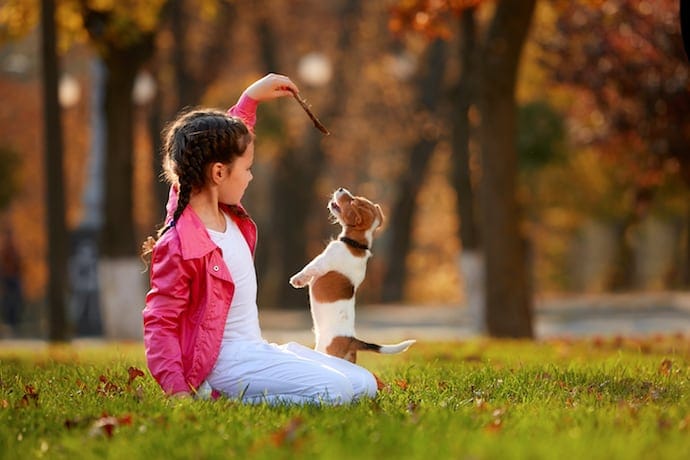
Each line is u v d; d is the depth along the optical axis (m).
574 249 50.59
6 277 28.86
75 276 23.53
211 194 5.80
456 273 45.44
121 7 18.14
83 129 38.84
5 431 5.11
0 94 39.03
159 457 4.47
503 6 16.08
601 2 15.38
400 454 4.41
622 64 19.97
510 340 14.88
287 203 36.25
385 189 45.59
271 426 5.08
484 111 16.52
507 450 4.38
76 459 4.55
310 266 6.00
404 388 6.77
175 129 5.86
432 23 15.62
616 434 4.87
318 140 35.91
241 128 5.82
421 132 35.12
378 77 35.78
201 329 5.65
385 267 42.97
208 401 5.53
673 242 44.72
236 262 5.79
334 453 4.34
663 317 25.34
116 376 7.33
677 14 19.22
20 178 30.25
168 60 30.89
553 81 21.61
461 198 20.98
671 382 7.16
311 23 35.72
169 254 5.61
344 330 6.00
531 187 34.44
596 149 22.16
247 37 35.22
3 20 18.44
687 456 4.44
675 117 19.98
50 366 8.57
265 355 5.72
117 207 19.34
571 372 7.57
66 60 36.09
